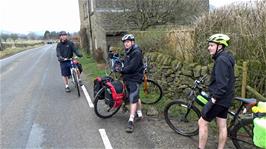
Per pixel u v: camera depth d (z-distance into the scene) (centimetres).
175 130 577
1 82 1236
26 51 4409
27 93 982
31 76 1412
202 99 511
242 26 658
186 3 1684
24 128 628
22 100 877
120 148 518
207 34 746
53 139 565
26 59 2650
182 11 1684
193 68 745
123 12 1795
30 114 728
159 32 1072
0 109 779
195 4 1694
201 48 757
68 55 953
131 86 614
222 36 430
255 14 639
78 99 870
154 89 818
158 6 1666
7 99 897
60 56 948
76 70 930
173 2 1669
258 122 406
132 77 615
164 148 513
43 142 553
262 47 622
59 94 950
